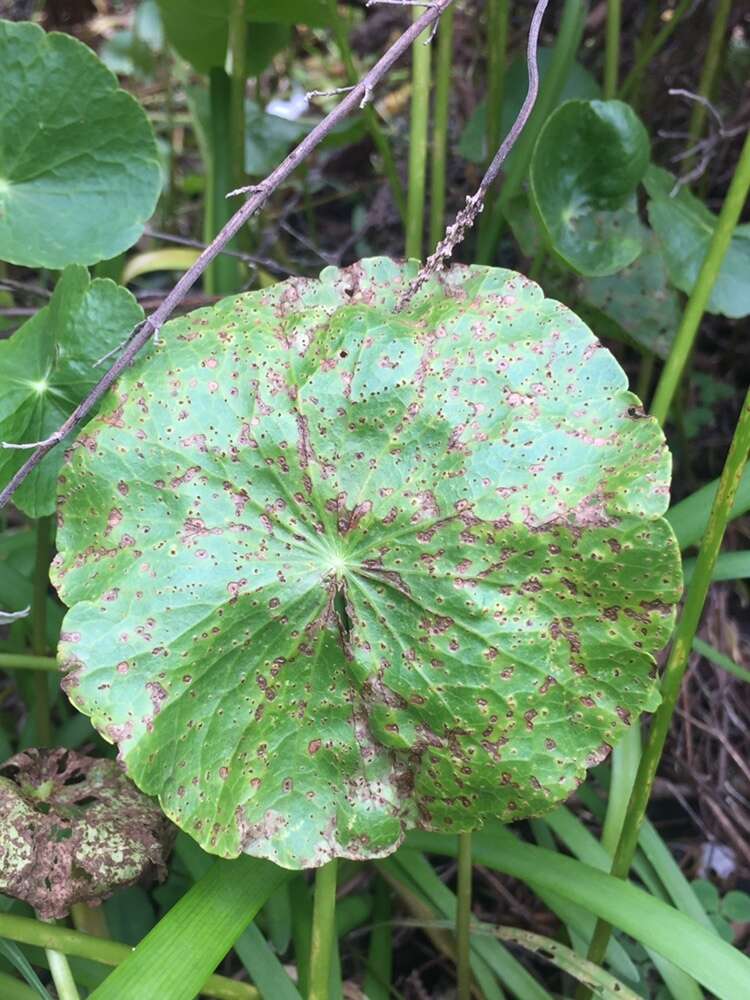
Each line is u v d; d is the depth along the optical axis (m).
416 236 0.17
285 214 0.28
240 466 0.11
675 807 0.19
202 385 0.11
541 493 0.11
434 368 0.11
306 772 0.11
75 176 0.14
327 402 0.11
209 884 0.12
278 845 0.11
